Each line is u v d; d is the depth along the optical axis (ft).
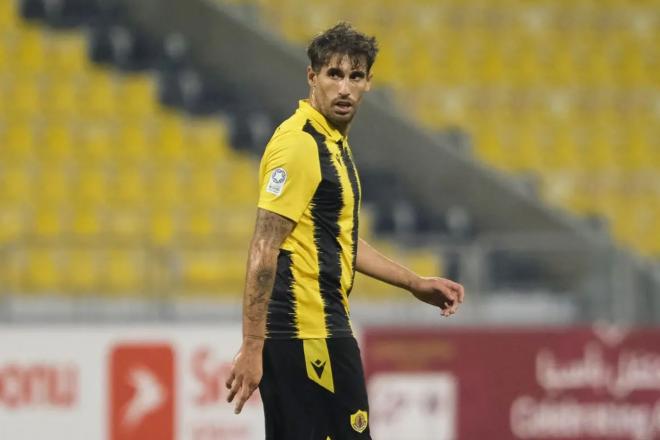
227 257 115.14
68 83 160.35
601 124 179.11
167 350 108.68
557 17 191.31
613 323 119.14
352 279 51.16
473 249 118.52
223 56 168.86
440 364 114.32
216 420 109.09
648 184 173.47
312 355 49.37
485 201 156.35
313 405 49.65
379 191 157.38
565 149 174.29
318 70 50.08
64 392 107.04
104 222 143.13
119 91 160.97
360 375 50.42
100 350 107.65
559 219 152.97
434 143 158.20
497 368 115.03
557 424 116.06
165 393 108.47
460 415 114.21
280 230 48.32
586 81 184.03
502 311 118.01
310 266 49.34
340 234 49.88
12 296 112.98
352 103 49.96
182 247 113.91
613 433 117.19
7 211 142.51
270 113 165.17
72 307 115.03
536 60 185.06
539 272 118.83
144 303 113.39
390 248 137.18
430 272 131.95
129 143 154.81
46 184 146.92
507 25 188.85
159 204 147.33
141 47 168.76
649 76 187.42
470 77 180.24
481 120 175.11
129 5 172.24
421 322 119.55
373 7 185.26
